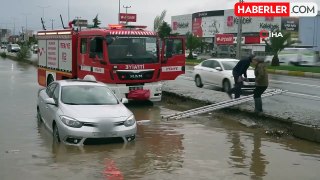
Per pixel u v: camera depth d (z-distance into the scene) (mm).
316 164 7723
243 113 12914
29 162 7453
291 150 8797
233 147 8938
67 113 8812
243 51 68375
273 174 7035
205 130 10758
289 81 26266
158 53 14680
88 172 6914
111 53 13836
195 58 63562
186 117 12516
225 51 69812
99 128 8586
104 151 8297
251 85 17547
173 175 6848
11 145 8711
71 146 8586
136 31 14250
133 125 9109
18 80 24266
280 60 47000
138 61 14211
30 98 16375
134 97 14297
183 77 28672
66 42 16188
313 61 44812
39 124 11070
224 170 7195
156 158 7887
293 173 7121
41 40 19172
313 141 9633
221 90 20109
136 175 6805
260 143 9398
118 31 13953
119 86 14086
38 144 8812
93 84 10461
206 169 7234
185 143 9211
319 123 10781
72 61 15734
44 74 18891
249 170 7242
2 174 6738
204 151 8523
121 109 9320
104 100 9789
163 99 16891
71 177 6629
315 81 26641
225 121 12133
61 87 10008
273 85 23172
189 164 7523
